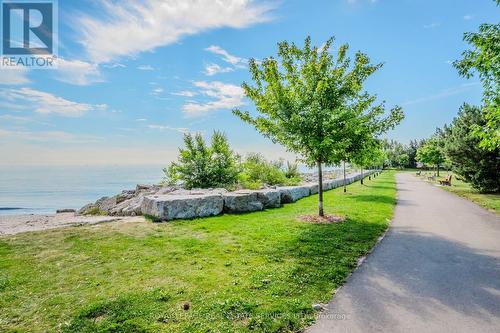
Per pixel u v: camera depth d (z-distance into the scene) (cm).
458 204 1620
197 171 1853
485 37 980
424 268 630
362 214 1250
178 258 679
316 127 1007
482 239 869
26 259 660
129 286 528
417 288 531
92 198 4903
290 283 544
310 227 979
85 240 812
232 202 1260
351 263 650
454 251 751
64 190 6862
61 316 430
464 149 1989
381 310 453
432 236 905
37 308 452
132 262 650
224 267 623
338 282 556
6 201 4384
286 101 1038
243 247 762
